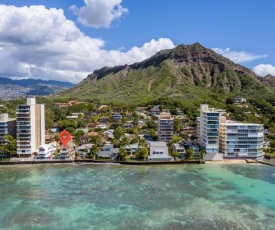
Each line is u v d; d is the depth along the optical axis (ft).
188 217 355.97
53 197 420.77
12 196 424.87
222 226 332.80
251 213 368.89
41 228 326.03
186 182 495.41
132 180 506.07
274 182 497.87
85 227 328.49
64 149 649.61
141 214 363.56
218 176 534.37
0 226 330.54
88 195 429.79
